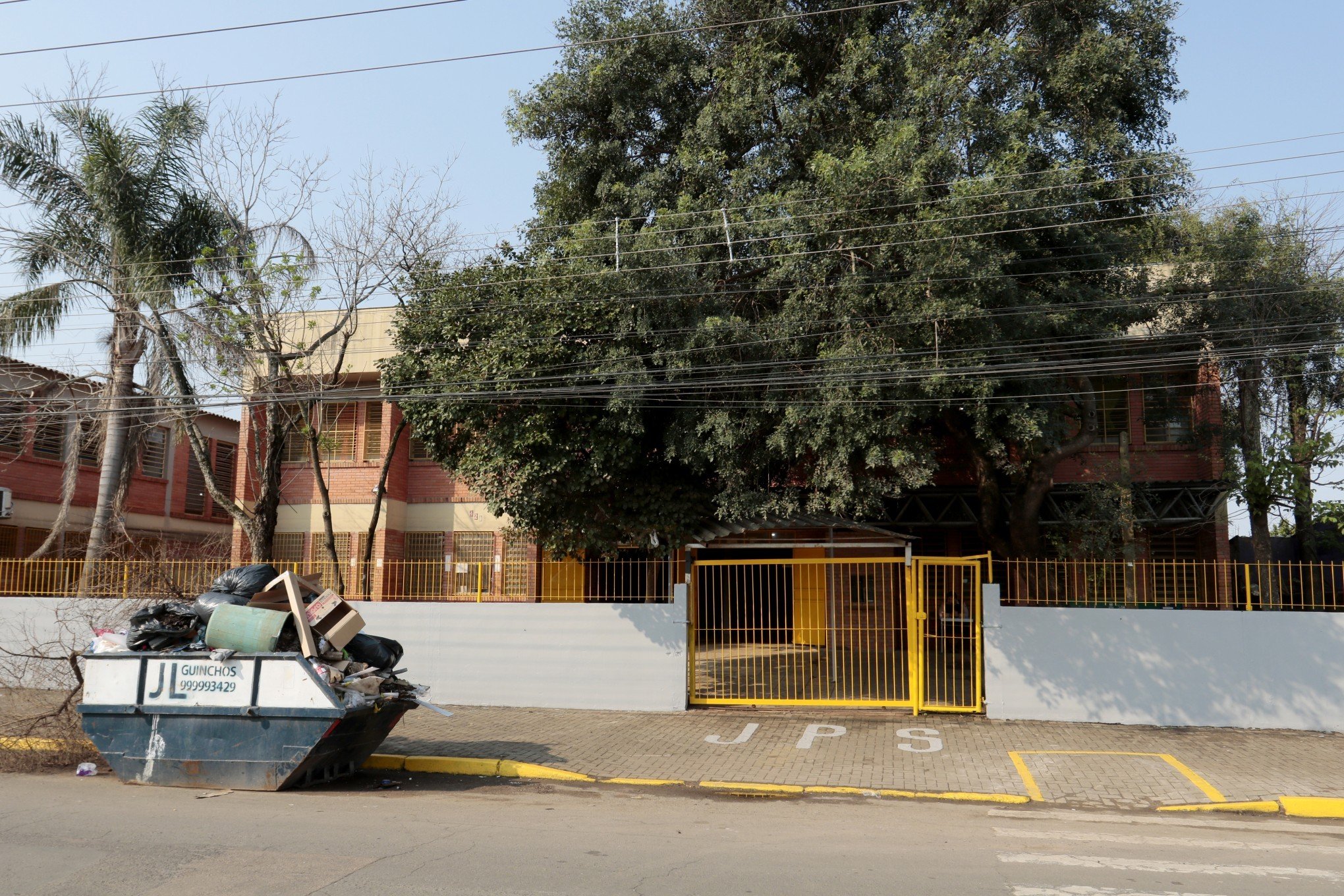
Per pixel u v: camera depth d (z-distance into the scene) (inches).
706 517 605.9
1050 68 623.2
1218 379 717.9
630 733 492.7
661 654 559.2
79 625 577.3
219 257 684.7
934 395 533.3
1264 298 663.1
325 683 358.0
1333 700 497.0
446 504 930.7
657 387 540.1
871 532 640.4
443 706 568.7
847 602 676.1
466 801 363.6
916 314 516.1
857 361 522.0
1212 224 753.6
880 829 322.0
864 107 652.1
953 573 576.1
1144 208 647.1
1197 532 823.1
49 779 382.6
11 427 823.7
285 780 359.3
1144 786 390.9
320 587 433.4
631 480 592.4
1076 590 638.5
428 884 239.3
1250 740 475.2
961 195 514.9
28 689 510.0
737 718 533.0
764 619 585.3
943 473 830.5
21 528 910.4
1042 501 674.8
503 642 579.2
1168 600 590.2
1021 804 372.8
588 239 566.6
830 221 544.1
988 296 537.6
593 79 681.6
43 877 243.9
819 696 573.6
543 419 551.8
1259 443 698.8
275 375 685.9
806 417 533.3
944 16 639.8
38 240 688.4
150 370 695.7
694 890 237.9
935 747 460.1
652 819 334.0
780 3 661.9
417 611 590.9
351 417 931.3
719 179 644.7
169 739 368.8
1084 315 611.5
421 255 678.5
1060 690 522.0
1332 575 529.3
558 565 891.4
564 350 550.9
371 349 901.8
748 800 375.2
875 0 662.5
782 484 621.9
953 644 566.3
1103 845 298.5
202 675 367.9
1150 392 778.2
